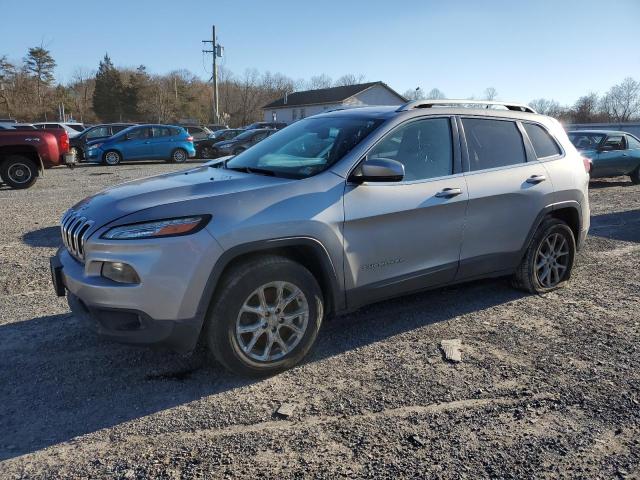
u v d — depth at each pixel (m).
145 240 3.18
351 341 4.16
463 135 4.47
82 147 22.31
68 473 2.66
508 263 4.81
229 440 2.93
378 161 3.66
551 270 5.25
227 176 3.96
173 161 22.12
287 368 3.68
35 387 3.47
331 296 3.80
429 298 5.09
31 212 9.52
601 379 3.59
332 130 4.27
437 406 3.26
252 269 3.41
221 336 3.38
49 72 81.88
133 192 3.66
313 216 3.57
